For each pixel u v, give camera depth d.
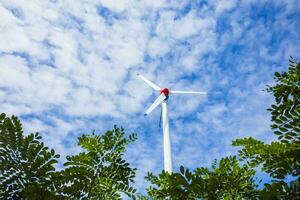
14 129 4.77
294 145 4.54
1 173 4.60
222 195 5.01
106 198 5.08
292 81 4.83
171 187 4.61
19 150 4.70
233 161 5.50
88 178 5.04
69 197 4.76
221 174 5.18
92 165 5.22
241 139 5.30
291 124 4.56
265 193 3.93
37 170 4.69
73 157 5.19
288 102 4.68
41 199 4.49
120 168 5.39
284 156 4.33
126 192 5.25
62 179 4.79
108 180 5.14
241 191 5.32
